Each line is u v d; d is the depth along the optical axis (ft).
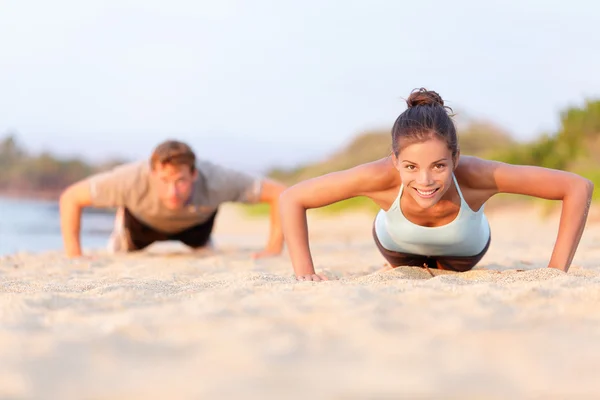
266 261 22.61
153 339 7.19
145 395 5.37
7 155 132.16
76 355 6.60
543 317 8.15
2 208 76.59
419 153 12.77
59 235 44.39
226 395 5.27
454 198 14.32
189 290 12.26
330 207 70.49
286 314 8.33
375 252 27.12
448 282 11.91
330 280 14.20
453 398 5.23
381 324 7.69
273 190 25.31
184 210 24.62
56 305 9.92
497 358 6.33
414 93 13.66
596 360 6.28
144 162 24.93
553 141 53.57
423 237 14.96
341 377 5.72
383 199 14.83
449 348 6.69
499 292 9.93
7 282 15.25
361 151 105.19
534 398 5.26
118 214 26.99
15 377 5.89
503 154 56.39
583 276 14.26
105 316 8.87
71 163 134.00
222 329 7.59
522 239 32.24
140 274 17.87
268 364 6.13
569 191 14.37
